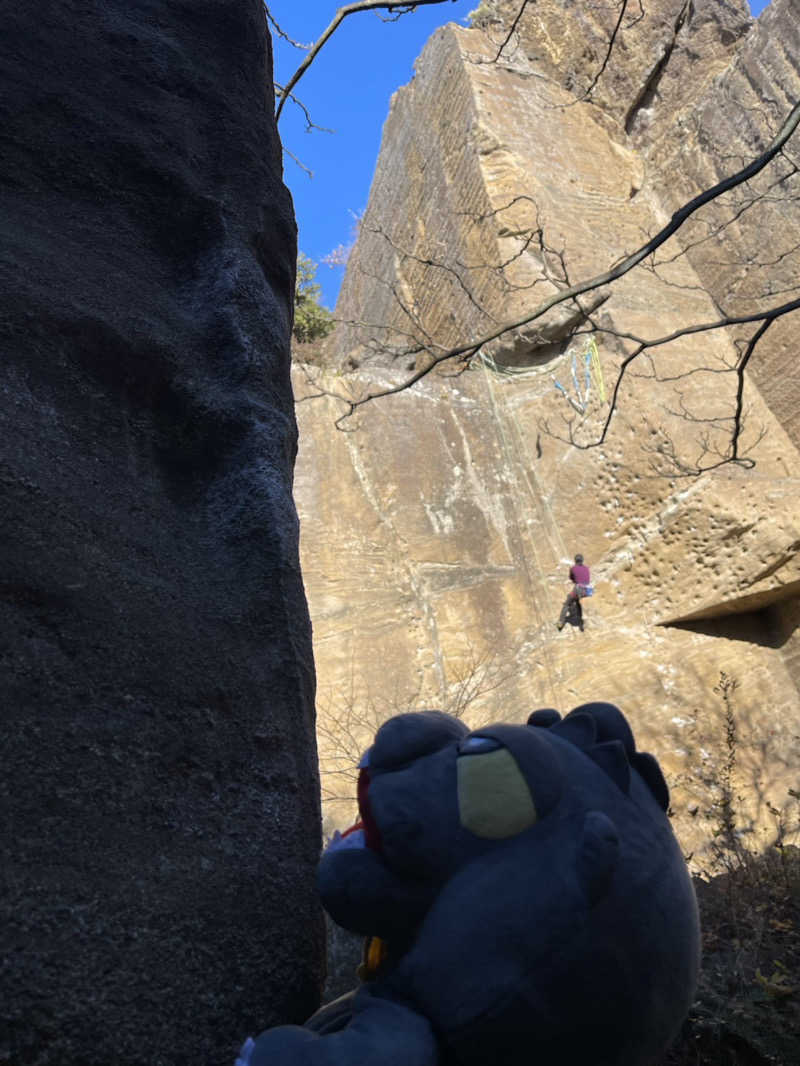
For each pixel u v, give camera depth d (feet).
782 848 18.79
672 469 42.47
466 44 55.01
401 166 58.49
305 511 43.32
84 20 9.77
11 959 4.61
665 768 38.99
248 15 11.19
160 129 9.56
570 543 44.45
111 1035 4.73
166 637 6.56
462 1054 4.25
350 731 36.42
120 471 7.49
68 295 7.76
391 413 46.52
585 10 57.21
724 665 41.27
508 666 42.04
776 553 39.75
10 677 5.57
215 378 8.63
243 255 9.36
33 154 8.55
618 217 52.01
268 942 5.65
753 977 13.58
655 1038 4.51
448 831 4.53
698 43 54.03
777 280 46.19
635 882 4.48
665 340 18.29
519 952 4.22
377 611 41.68
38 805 5.22
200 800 6.01
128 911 5.16
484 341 18.67
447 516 44.98
